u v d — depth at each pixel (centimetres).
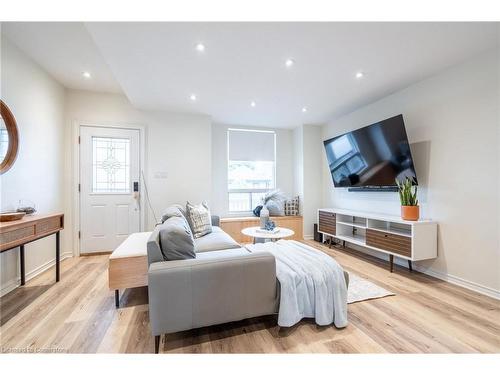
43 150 284
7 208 226
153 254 155
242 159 478
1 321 176
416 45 207
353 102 347
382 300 210
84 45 239
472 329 166
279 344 151
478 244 226
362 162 344
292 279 164
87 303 204
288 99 336
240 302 157
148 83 282
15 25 207
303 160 466
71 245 339
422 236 253
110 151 358
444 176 254
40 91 279
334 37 195
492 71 215
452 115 246
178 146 388
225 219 430
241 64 238
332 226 389
